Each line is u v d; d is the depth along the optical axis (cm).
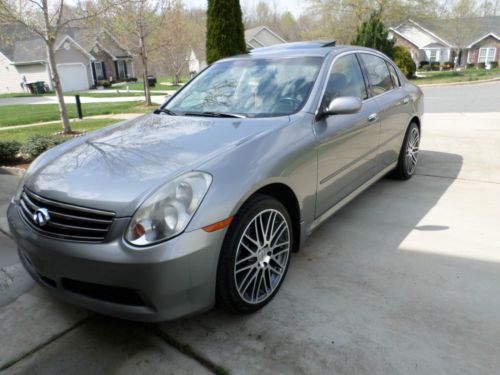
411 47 3872
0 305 251
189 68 4181
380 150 369
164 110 323
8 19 774
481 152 554
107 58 3766
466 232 321
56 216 202
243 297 221
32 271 229
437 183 440
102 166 220
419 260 282
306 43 363
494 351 197
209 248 193
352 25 2962
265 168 221
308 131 261
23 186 243
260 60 334
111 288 196
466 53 3938
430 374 186
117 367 198
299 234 262
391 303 237
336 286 255
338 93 305
